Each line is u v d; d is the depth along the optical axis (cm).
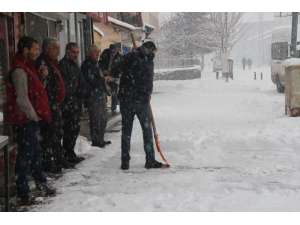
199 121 1117
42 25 850
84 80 716
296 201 500
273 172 625
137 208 484
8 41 688
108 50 945
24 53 512
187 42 4512
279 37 2153
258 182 577
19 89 489
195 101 1722
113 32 1817
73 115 689
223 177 605
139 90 648
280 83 2092
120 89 658
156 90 2425
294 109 1078
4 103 672
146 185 573
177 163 690
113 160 719
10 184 578
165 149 790
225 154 740
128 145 661
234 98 1791
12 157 646
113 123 1120
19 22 718
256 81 3052
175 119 1168
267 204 491
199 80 3153
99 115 807
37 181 545
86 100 802
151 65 651
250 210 473
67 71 661
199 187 559
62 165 666
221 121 1111
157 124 1069
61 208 491
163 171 643
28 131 507
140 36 2202
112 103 1244
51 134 639
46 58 614
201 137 830
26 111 493
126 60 648
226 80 2973
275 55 2219
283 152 746
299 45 2061
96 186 573
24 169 509
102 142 823
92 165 687
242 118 1166
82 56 1288
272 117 1145
